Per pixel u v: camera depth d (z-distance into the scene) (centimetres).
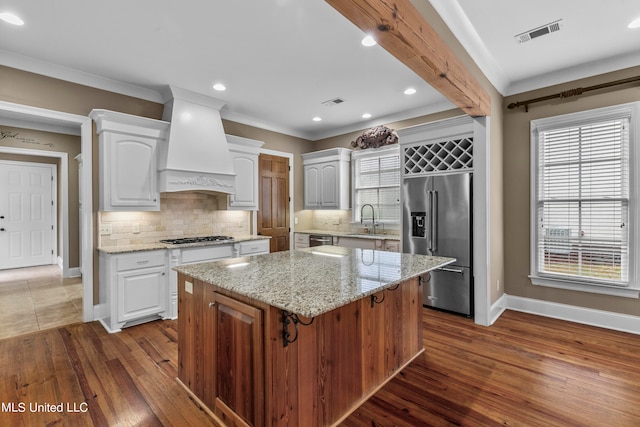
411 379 229
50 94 311
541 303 360
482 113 317
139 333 310
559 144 345
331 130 566
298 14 231
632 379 225
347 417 189
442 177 368
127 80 345
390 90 380
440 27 232
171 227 407
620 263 313
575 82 335
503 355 264
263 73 330
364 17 157
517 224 375
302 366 165
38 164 645
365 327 208
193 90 373
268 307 149
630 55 303
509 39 279
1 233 607
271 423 150
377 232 503
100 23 240
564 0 228
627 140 307
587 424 180
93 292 342
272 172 527
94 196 341
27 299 422
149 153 356
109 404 199
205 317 194
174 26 245
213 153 396
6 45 273
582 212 333
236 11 227
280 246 537
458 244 356
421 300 272
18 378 228
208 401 192
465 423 182
